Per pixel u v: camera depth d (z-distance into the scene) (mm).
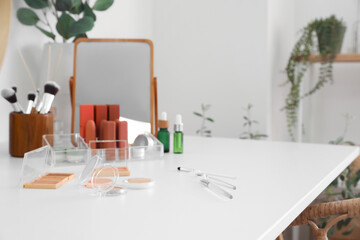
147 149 1253
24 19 1630
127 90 1484
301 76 2539
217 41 2693
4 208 763
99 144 1177
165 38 2842
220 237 621
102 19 2246
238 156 1342
